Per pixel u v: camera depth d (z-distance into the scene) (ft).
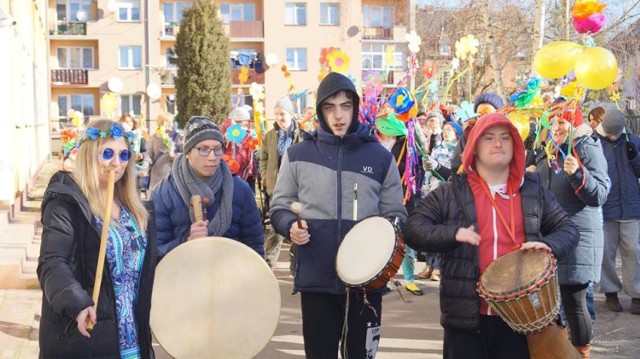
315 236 13.65
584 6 17.38
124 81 137.59
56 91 138.82
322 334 13.66
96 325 10.39
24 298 23.77
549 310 11.30
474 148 12.48
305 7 138.10
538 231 12.42
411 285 26.32
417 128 25.08
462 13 65.16
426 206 12.93
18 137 41.73
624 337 20.75
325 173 13.79
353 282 12.53
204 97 111.34
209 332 11.60
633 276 22.95
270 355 19.08
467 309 12.10
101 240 10.44
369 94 26.99
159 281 11.57
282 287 26.94
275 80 138.62
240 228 15.05
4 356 17.76
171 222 14.42
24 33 49.62
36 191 53.72
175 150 40.83
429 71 34.81
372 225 13.14
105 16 137.08
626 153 22.71
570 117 17.51
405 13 133.39
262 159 30.63
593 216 17.12
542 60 17.48
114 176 10.64
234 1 140.46
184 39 111.86
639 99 61.87
